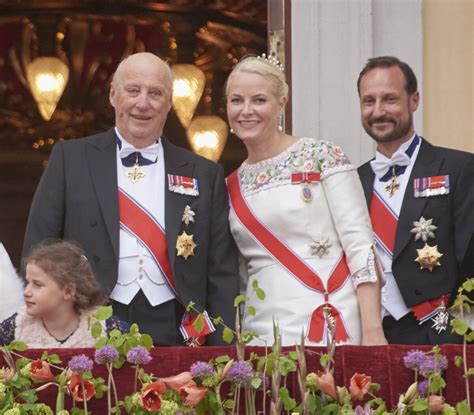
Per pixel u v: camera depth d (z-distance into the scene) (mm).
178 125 23375
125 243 11766
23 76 24062
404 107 12633
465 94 15797
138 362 9320
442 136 15828
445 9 16016
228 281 11961
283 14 16250
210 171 12227
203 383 9320
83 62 24047
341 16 16203
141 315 11672
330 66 16188
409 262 12156
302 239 11781
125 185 11977
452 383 9656
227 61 23422
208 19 23344
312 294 11625
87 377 9336
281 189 11867
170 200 11961
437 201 12289
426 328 11992
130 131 11984
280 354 9398
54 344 10758
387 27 16172
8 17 23734
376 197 12586
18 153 24297
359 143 16094
